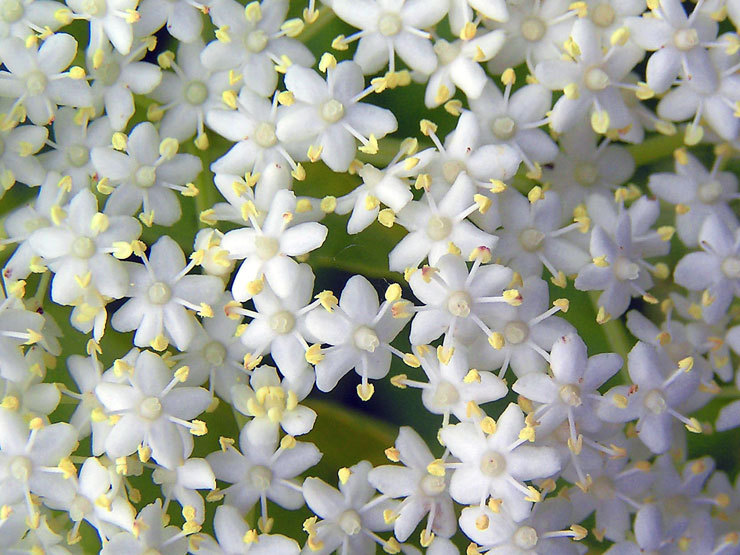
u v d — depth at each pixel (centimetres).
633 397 8
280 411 8
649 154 9
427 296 8
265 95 8
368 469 8
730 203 9
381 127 8
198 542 8
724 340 9
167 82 8
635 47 8
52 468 8
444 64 8
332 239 8
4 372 8
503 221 8
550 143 8
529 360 8
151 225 8
